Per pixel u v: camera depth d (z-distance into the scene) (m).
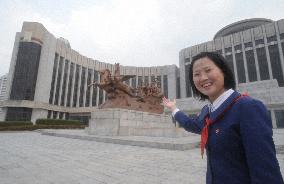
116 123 14.27
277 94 27.72
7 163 5.92
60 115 53.59
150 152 8.39
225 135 1.16
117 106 15.47
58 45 54.84
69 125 31.59
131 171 5.16
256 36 58.66
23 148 9.18
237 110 1.17
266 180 0.93
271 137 1.04
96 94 65.69
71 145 10.52
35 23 49.31
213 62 1.50
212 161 1.24
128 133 14.90
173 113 2.10
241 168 1.10
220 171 1.15
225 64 1.50
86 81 63.22
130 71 70.00
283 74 52.38
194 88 1.73
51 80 50.81
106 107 15.81
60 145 10.51
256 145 1.00
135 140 10.84
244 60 58.94
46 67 49.28
